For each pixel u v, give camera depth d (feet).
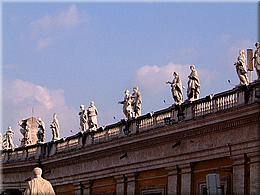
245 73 142.51
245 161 140.05
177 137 157.99
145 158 169.27
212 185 94.53
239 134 141.38
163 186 163.43
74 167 199.31
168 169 161.27
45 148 217.15
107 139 185.78
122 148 176.76
